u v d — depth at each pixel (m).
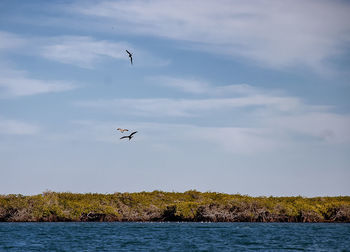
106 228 78.75
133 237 63.59
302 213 102.06
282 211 101.81
